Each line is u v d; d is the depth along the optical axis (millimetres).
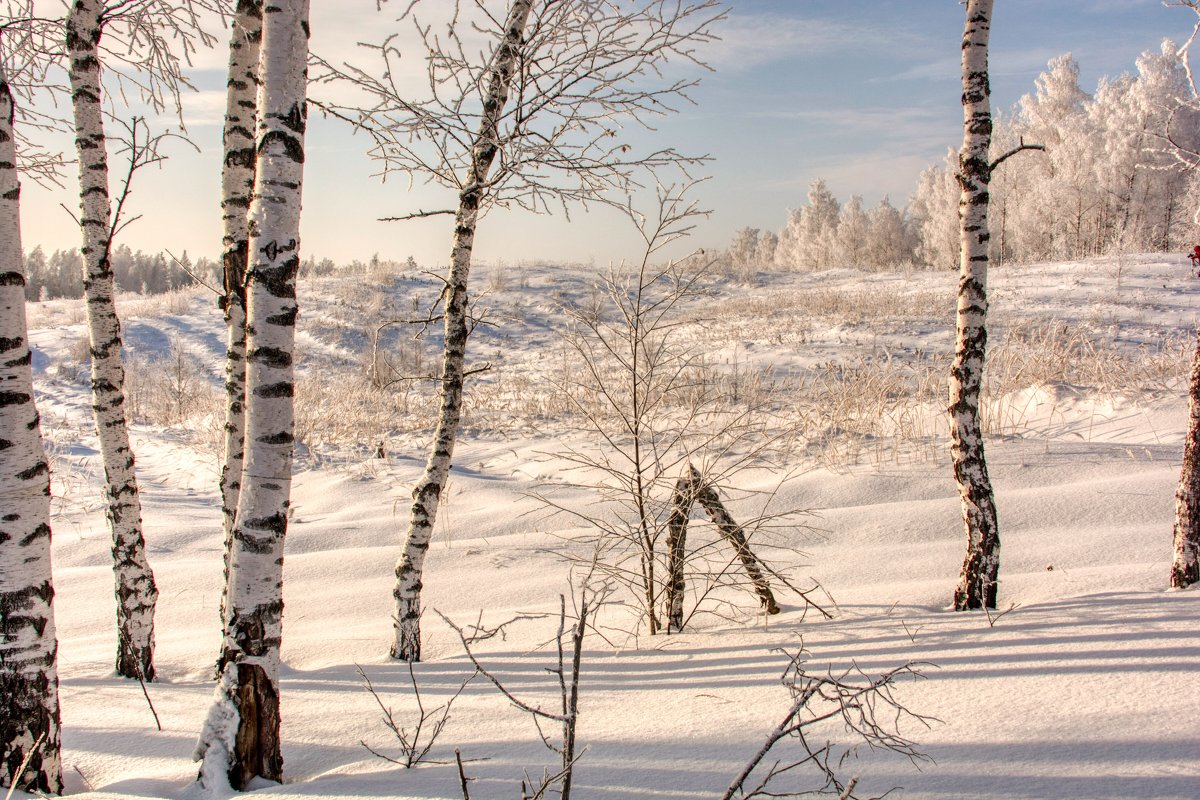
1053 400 10656
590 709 3689
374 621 6434
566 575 6957
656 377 6027
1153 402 9977
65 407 17172
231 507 5426
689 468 5516
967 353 4957
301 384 16812
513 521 8562
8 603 3285
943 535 6969
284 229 3234
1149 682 3211
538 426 13086
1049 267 24141
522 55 4918
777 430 9961
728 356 15977
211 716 3123
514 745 3180
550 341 21906
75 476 12000
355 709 4051
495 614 6305
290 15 3221
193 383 18766
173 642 6332
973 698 3277
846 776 2617
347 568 7660
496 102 5223
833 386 11484
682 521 5477
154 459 13500
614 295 5434
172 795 2996
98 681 5383
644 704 3670
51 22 5414
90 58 5289
